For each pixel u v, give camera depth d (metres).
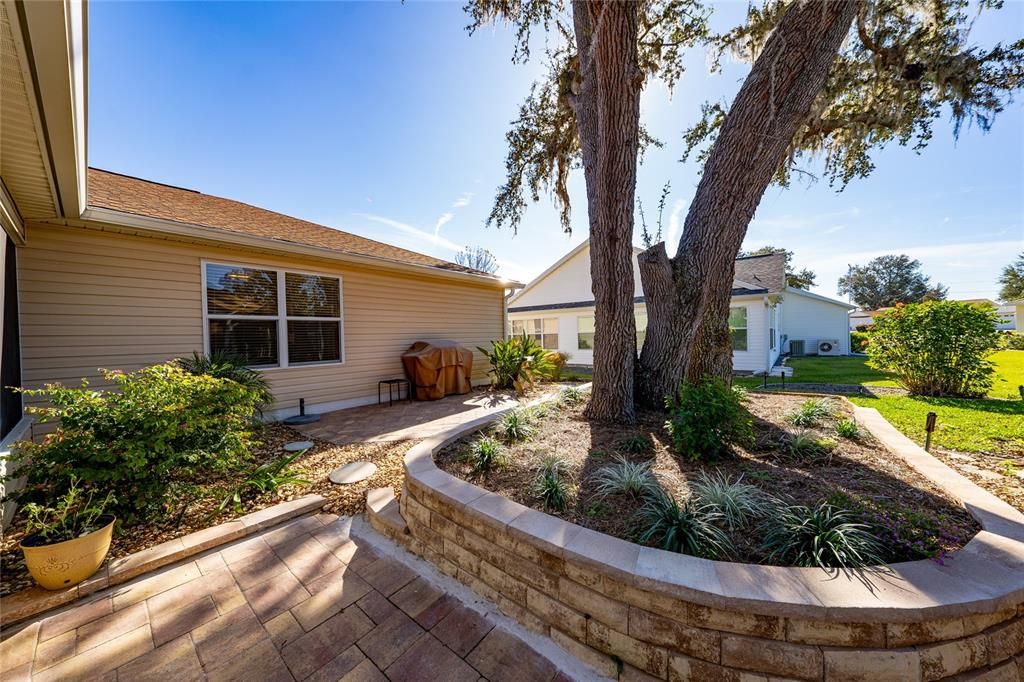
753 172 4.09
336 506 3.12
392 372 7.53
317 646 1.75
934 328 6.70
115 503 2.52
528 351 8.96
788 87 3.84
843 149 6.79
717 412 2.90
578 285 14.36
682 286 4.41
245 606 2.01
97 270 4.45
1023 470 3.19
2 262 2.75
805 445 3.04
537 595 1.82
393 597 2.07
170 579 2.21
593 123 4.48
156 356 4.84
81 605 2.00
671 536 1.77
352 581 2.21
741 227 4.38
